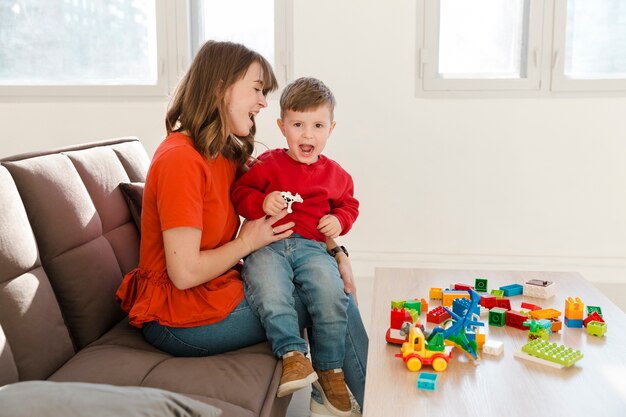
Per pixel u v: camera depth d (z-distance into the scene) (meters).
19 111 3.23
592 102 3.07
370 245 3.23
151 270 1.63
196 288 1.62
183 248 1.52
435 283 1.97
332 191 1.92
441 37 3.18
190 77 1.67
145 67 3.26
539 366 1.37
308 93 1.87
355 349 1.75
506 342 1.50
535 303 1.79
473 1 3.14
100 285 1.68
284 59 3.15
